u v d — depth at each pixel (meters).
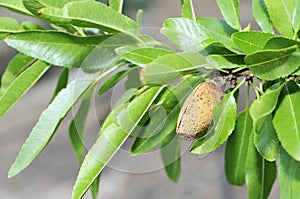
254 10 0.69
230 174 0.78
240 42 0.62
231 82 0.66
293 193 0.67
